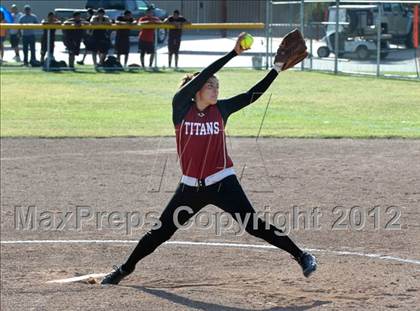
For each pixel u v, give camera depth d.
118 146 37.88
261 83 16.97
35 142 39.25
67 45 72.25
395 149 36.47
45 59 73.56
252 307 15.50
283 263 20.14
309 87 58.78
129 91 58.81
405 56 64.94
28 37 74.56
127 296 16.47
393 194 27.70
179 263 20.27
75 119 46.50
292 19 73.75
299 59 16.91
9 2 112.12
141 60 73.31
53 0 112.88
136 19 88.94
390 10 66.19
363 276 18.52
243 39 15.94
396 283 17.78
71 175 31.45
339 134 40.44
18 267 19.98
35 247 22.16
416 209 25.69
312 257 16.73
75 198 27.66
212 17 116.25
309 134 40.59
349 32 67.81
